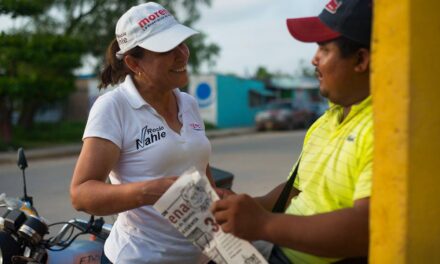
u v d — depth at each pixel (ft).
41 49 58.44
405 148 4.17
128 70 7.65
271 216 5.07
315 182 5.78
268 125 94.53
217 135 87.20
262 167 38.22
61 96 61.26
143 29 7.13
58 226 20.20
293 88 128.36
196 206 5.40
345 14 5.32
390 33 4.22
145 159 7.09
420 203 4.23
